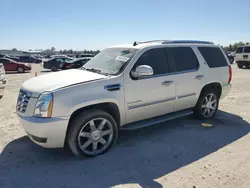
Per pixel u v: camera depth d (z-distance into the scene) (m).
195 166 3.49
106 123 3.89
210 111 5.68
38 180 3.15
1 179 3.17
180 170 3.38
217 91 5.80
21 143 4.32
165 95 4.58
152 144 4.28
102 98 3.73
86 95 3.59
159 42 4.79
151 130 4.99
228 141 4.41
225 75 5.76
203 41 5.62
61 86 3.51
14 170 3.41
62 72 4.45
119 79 3.94
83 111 3.68
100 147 3.92
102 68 4.40
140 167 3.47
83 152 3.70
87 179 3.17
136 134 4.77
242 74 16.66
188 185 3.02
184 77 4.86
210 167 3.46
